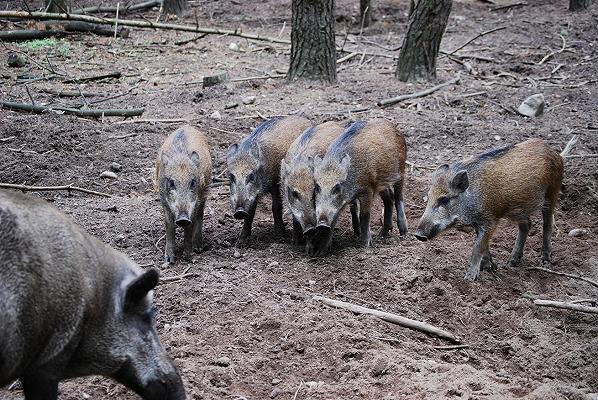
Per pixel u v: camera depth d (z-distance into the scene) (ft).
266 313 21.47
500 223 25.58
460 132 37.58
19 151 34.35
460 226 25.43
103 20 51.55
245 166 26.76
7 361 13.14
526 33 59.82
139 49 54.90
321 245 25.95
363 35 60.95
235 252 25.91
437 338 21.67
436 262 25.53
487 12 69.46
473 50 54.75
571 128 38.52
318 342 20.30
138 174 32.76
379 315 21.95
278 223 28.07
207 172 26.21
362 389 18.34
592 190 30.76
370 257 25.27
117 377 14.71
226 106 41.01
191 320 21.27
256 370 19.24
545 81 47.62
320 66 45.14
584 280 24.86
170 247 24.98
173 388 14.75
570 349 21.65
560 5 71.00
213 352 19.74
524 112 40.65
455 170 25.12
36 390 14.07
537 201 25.45
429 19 45.37
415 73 46.21
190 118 39.29
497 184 24.77
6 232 13.29
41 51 52.65
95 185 31.60
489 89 45.14
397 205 28.19
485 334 22.29
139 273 14.85
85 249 14.15
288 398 18.12
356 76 47.75
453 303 23.49
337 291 23.27
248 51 55.26
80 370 14.55
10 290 13.07
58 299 13.58
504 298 24.07
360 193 26.30
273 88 44.70
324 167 25.59
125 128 37.52
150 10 69.67
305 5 44.29
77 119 38.50
